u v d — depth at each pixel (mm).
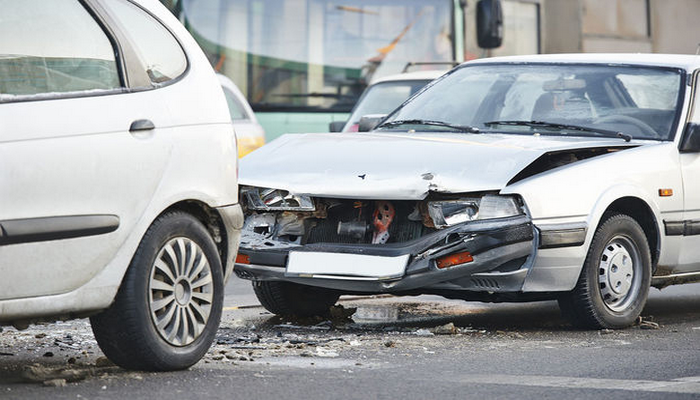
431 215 14008
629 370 11438
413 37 33781
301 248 14430
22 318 9867
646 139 15805
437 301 18234
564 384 10562
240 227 11664
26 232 9742
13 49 10062
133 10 11219
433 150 14695
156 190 10727
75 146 10133
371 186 14086
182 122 11086
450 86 17297
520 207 13844
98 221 10234
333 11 33031
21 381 10359
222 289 11352
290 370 11125
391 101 27094
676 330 14906
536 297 14430
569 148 14680
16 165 9727
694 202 15766
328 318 15992
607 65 16766
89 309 10242
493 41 33312
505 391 10180
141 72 10938
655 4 41469
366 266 13969
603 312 14656
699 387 10430
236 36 32188
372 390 10133
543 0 38031
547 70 16906
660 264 15539
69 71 10375
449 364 11727
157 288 10711
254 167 15047
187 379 10445
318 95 32719
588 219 14312
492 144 14836
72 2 10688
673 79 16453
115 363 10805
